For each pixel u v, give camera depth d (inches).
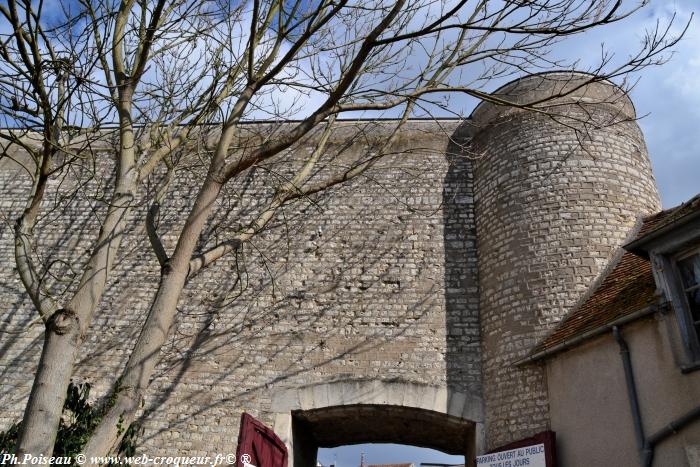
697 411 223.3
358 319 387.2
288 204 432.5
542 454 295.9
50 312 207.6
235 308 400.5
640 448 246.7
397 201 425.4
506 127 408.8
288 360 378.9
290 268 411.2
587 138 385.7
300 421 383.9
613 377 273.4
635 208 371.2
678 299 245.4
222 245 251.4
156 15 237.5
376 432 416.2
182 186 454.3
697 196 260.7
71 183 465.7
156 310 217.6
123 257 429.1
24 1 216.7
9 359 401.7
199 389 374.9
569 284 340.5
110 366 390.3
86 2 243.4
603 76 244.4
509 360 339.9
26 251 223.1
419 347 373.4
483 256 389.4
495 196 393.4
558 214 362.6
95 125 273.1
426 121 457.4
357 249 412.5
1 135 236.8
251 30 248.5
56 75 246.1
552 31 229.5
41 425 183.0
